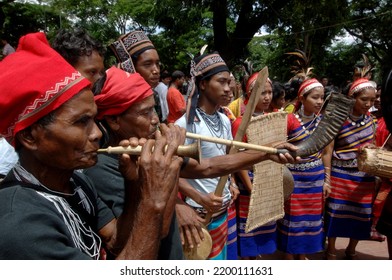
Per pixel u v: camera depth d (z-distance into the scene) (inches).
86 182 56.4
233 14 689.6
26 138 43.7
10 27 883.4
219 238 103.8
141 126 66.9
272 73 813.9
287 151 77.0
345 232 159.5
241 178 132.0
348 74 1019.3
